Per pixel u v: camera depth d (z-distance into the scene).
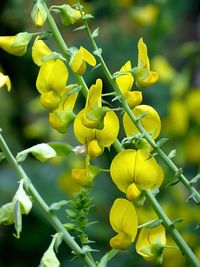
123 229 0.18
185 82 0.37
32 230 0.36
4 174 0.37
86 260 0.18
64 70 0.18
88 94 0.18
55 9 0.18
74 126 0.18
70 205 0.19
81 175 0.18
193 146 0.36
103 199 0.34
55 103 0.18
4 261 0.37
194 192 0.18
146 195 0.18
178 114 0.37
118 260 0.34
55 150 0.19
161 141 0.18
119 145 0.18
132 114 0.18
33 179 0.36
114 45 0.38
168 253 0.32
